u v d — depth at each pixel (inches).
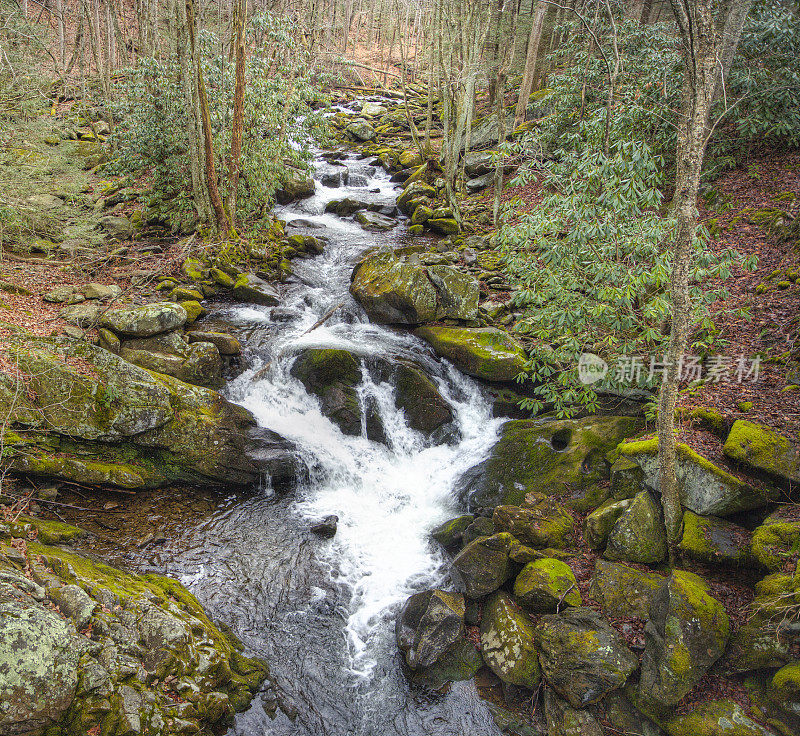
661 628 194.9
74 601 185.6
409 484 325.7
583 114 459.8
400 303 398.0
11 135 430.9
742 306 332.8
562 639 207.2
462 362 368.8
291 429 335.3
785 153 450.9
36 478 266.5
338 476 322.3
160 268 429.1
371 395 348.2
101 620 185.2
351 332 398.6
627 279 246.4
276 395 349.1
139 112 494.9
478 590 237.0
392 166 773.3
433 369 369.4
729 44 408.8
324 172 737.6
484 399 362.0
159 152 503.2
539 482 290.5
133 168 518.6
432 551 277.3
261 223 509.0
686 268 200.7
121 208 549.3
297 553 269.4
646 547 227.8
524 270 294.8
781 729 174.9
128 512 273.7
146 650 186.2
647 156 247.8
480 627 232.4
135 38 954.7
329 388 347.6
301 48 556.1
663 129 404.2
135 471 285.3
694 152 191.6
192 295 418.6
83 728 164.9
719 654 188.4
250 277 451.5
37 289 386.0
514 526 255.4
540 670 209.6
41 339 293.0
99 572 213.0
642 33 469.4
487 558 242.2
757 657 186.5
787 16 427.8
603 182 262.7
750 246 381.4
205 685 188.7
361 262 446.9
